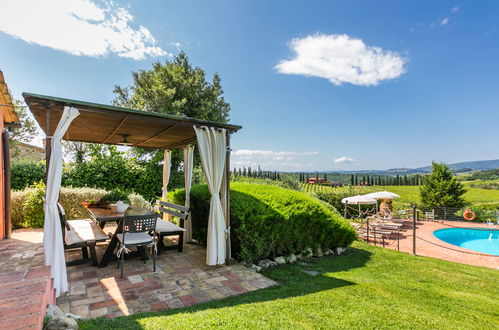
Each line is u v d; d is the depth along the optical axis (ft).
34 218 22.22
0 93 15.48
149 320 7.86
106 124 14.78
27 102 10.09
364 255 21.18
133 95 45.73
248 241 15.16
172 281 12.01
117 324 7.59
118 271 13.04
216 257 14.21
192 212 20.98
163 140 20.07
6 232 17.11
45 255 9.91
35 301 7.28
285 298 10.56
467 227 39.65
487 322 9.55
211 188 14.60
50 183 10.17
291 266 16.15
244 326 7.77
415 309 10.35
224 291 11.14
